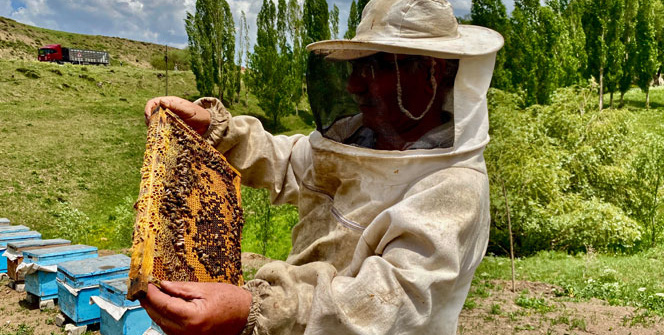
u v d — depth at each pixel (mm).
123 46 107125
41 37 98000
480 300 9023
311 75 1832
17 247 8742
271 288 1386
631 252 15383
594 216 14555
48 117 37594
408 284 1368
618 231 14852
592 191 16438
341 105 1777
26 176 26422
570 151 16781
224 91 53906
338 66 1760
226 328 1276
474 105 1672
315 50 1771
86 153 31203
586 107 17859
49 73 48062
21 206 23125
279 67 45094
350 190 1764
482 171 1672
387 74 1618
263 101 45344
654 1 50156
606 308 8453
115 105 43438
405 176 1625
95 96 46469
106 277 6852
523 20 29094
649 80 40219
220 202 1760
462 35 1739
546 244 15172
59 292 7234
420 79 1621
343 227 1708
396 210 1488
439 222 1453
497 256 15117
